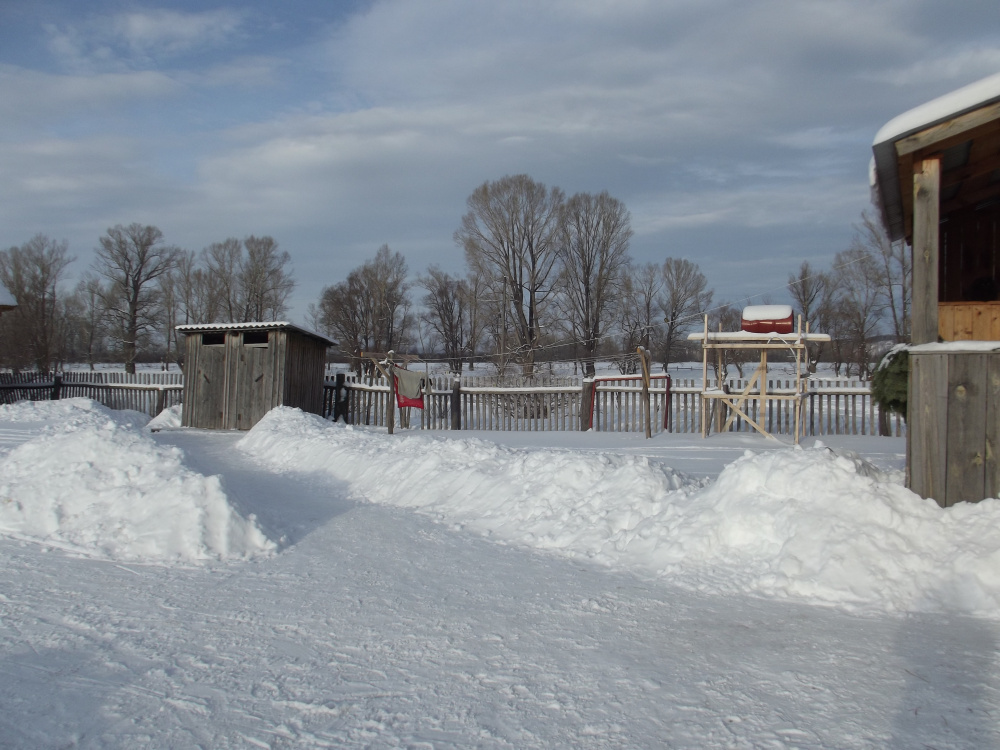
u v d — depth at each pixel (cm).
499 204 4209
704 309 4525
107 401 2456
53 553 589
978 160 676
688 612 448
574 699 327
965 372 554
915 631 409
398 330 5431
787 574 489
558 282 4309
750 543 539
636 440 1399
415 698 330
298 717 311
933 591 455
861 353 3409
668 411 1645
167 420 1911
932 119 555
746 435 1463
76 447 735
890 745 283
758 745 284
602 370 4369
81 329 6047
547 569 554
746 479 583
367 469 944
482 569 554
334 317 5334
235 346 1811
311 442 1149
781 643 394
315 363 1950
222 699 329
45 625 426
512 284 4253
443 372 4303
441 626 428
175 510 628
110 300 5400
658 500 658
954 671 354
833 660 369
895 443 1295
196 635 412
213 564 567
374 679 351
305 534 666
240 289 5591
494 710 317
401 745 286
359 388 1989
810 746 282
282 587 507
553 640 404
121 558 581
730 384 1617
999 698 324
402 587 507
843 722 302
